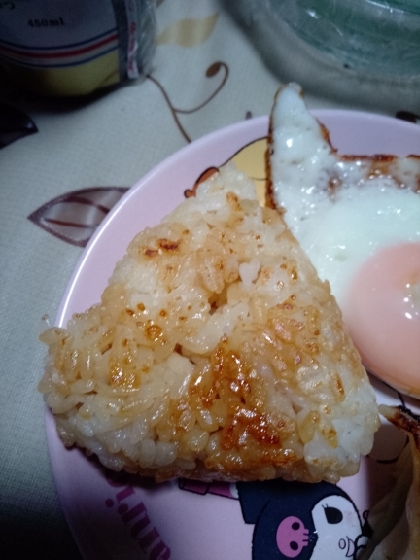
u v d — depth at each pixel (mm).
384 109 144
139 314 94
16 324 120
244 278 100
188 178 122
